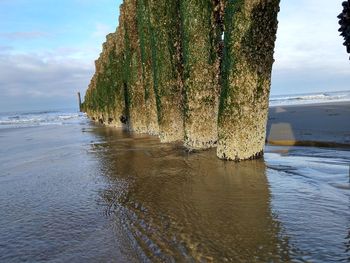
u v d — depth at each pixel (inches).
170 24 514.3
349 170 310.2
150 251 196.5
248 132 357.1
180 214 244.5
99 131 998.4
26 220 269.3
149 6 542.3
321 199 245.0
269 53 334.6
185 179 330.6
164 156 453.1
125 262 187.3
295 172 316.5
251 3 324.2
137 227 232.1
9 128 1539.1
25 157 587.8
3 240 234.5
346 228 197.9
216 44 426.6
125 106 936.3
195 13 418.0
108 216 259.8
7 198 335.9
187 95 439.2
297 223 210.1
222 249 188.5
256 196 263.3
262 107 353.1
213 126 443.8
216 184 302.8
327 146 426.3
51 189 355.9
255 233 202.8
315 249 177.8
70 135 951.6
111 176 384.5
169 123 545.6
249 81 341.1
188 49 428.1
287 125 615.2
